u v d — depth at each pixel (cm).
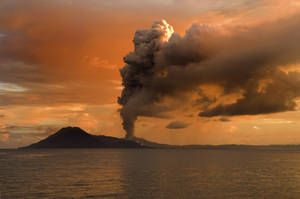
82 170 5275
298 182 3638
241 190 2981
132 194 2744
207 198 2572
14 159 9856
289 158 11131
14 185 3384
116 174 4516
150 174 4491
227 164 6988
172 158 10081
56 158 10381
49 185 3353
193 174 4497
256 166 6438
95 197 2612
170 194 2750
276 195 2723
